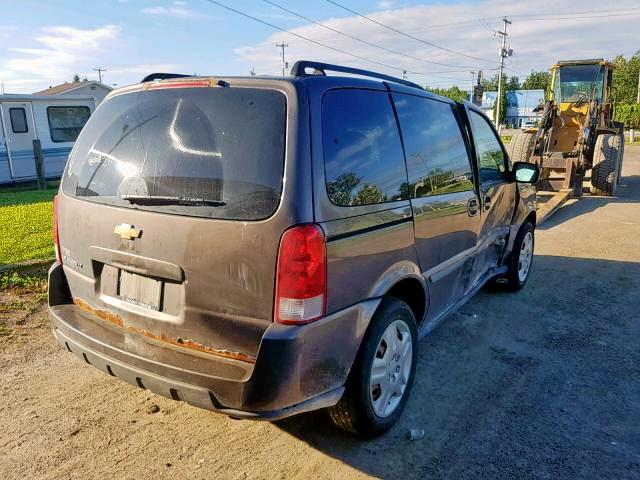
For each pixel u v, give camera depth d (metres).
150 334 2.69
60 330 2.96
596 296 5.43
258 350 2.32
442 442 2.98
